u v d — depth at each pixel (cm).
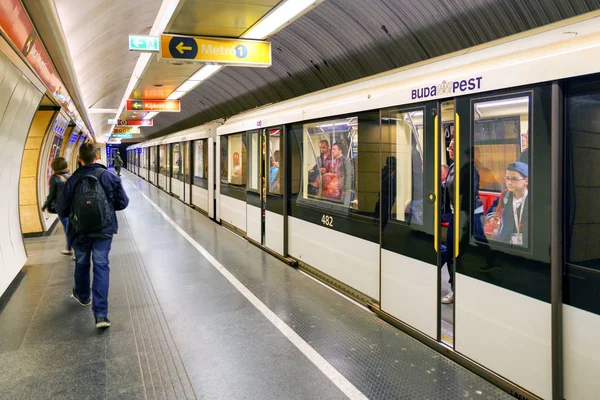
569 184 265
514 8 443
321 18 668
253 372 344
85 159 450
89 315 464
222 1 487
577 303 261
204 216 1238
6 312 473
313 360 363
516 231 296
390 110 428
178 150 1705
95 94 1406
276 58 881
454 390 313
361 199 494
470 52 346
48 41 526
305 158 632
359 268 502
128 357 369
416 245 397
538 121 279
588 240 255
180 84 1115
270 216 752
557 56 265
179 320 452
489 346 321
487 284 320
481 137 322
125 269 654
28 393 312
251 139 846
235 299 516
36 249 781
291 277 609
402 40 600
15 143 574
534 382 286
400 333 416
